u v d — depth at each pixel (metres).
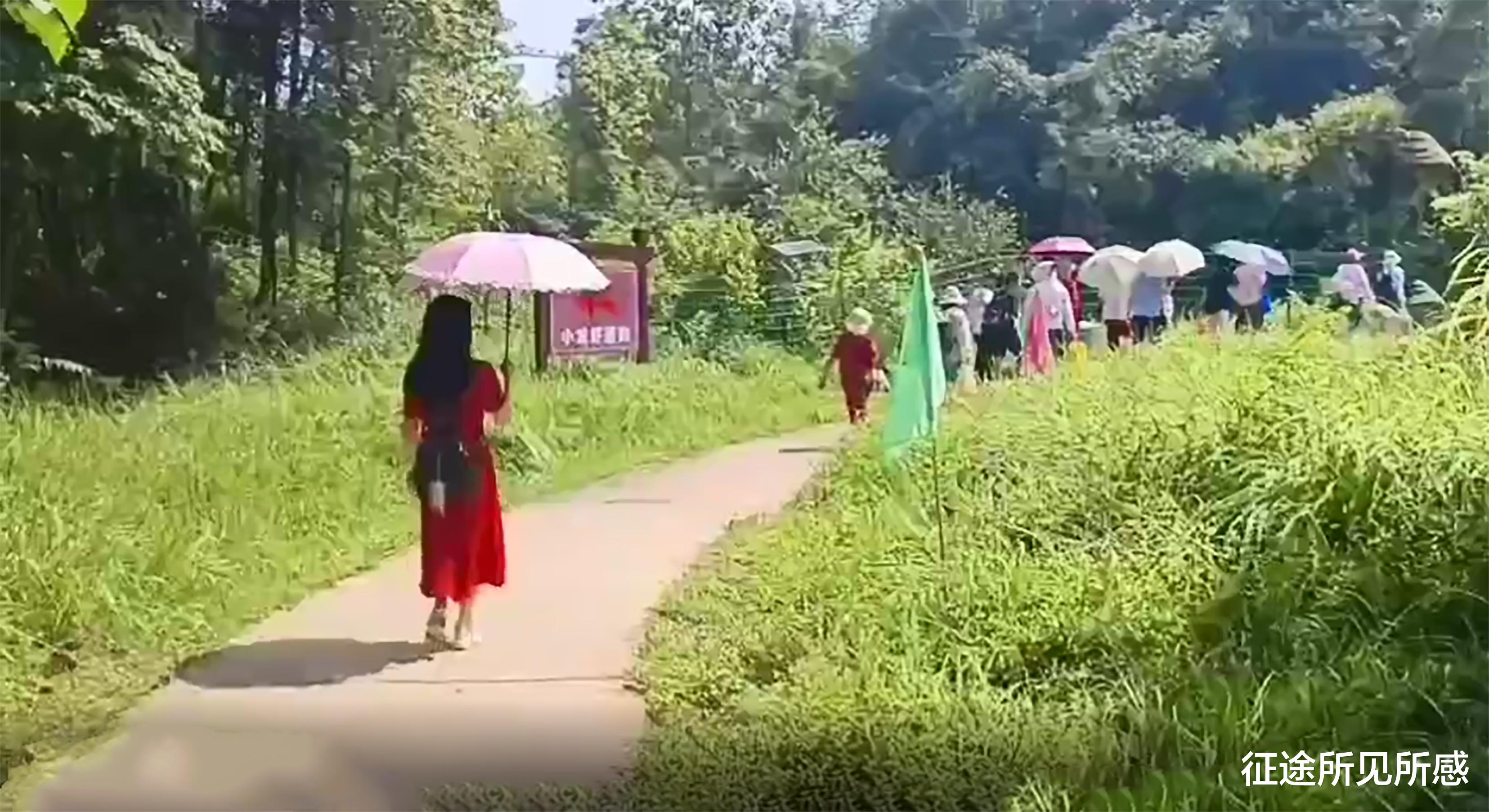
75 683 6.68
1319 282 15.77
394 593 8.55
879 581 7.59
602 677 6.76
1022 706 5.94
